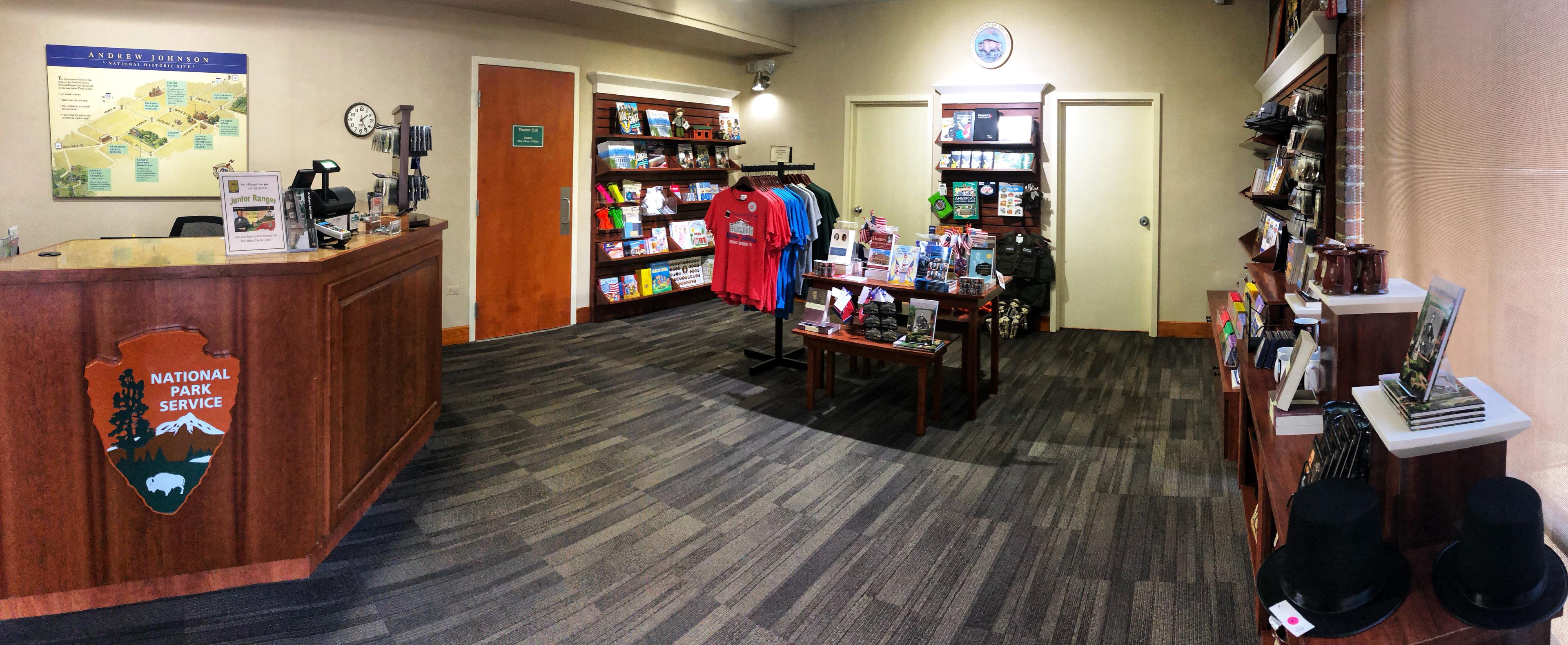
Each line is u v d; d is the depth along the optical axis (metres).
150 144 4.77
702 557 2.86
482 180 6.14
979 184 7.16
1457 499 1.40
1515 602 1.21
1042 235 7.06
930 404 4.74
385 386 3.26
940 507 3.29
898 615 2.49
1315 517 1.34
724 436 4.15
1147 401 4.84
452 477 3.54
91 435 2.33
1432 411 1.32
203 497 2.49
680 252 7.61
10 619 2.34
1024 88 6.91
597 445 3.99
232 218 2.57
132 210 4.79
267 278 2.47
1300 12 4.21
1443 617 1.28
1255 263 4.11
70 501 2.34
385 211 3.71
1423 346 1.38
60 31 4.50
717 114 8.10
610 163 6.83
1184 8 6.40
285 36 5.12
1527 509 1.19
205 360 2.42
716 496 3.39
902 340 4.33
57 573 2.36
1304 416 1.95
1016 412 4.61
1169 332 6.78
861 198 8.01
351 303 2.89
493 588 2.62
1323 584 1.34
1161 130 6.60
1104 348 6.33
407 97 5.66
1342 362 1.68
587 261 6.98
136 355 2.34
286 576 2.63
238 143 5.03
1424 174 2.18
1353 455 1.50
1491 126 1.68
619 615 2.47
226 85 4.95
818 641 2.35
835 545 2.96
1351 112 3.05
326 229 2.84
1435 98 2.09
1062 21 6.81
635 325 6.96
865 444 4.05
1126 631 2.39
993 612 2.50
